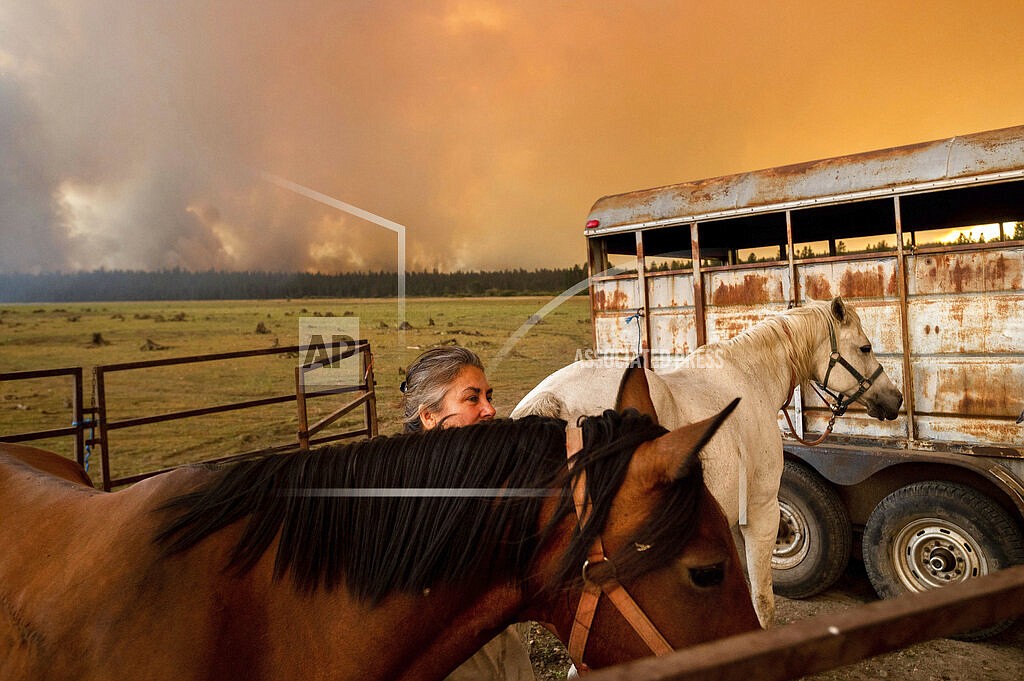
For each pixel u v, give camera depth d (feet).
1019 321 10.16
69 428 7.23
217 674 3.50
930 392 11.03
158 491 4.07
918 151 10.91
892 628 2.02
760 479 9.34
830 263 11.93
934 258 10.87
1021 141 9.88
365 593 3.63
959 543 10.68
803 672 1.91
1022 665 10.05
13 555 4.08
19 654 3.64
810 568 12.33
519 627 5.57
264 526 3.76
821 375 10.80
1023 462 10.17
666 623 3.42
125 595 3.56
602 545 3.49
